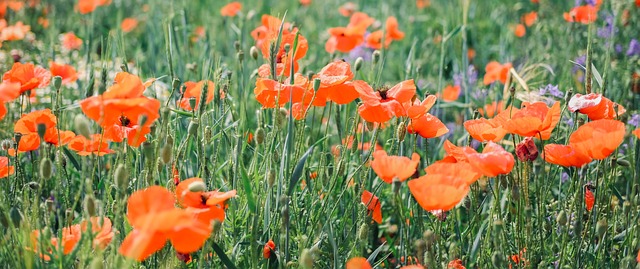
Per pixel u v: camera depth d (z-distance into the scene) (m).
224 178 3.71
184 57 5.64
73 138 3.09
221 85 3.52
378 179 3.82
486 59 6.92
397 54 7.24
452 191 2.37
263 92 3.09
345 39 4.89
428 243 2.61
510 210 3.09
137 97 2.57
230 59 6.26
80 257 2.55
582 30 5.85
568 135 3.47
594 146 2.69
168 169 3.11
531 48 6.40
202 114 3.27
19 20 7.09
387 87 3.12
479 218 3.27
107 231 2.61
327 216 3.15
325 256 3.19
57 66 4.20
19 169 3.38
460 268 2.87
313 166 3.76
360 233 2.77
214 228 2.53
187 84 3.57
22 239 2.56
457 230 3.31
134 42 7.75
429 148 4.52
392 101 2.98
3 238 2.63
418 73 4.41
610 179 3.12
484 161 2.54
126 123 3.00
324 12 8.81
